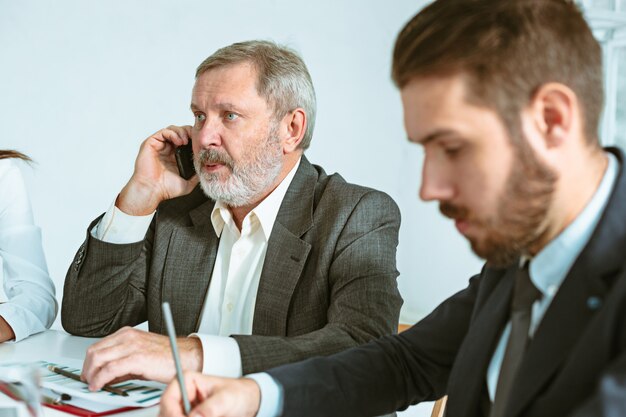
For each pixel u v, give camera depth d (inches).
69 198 177.6
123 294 73.2
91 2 174.4
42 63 176.4
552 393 32.6
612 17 137.6
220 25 173.9
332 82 173.6
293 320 65.9
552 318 33.8
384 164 172.1
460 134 32.5
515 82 31.9
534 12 32.5
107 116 175.9
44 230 177.6
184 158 73.6
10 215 79.1
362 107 172.6
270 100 67.9
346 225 66.2
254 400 43.1
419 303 169.9
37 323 72.1
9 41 176.2
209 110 68.2
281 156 69.4
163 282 72.7
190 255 72.9
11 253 77.7
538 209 32.7
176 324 71.8
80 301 72.1
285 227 68.4
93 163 176.7
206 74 68.7
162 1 173.8
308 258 67.0
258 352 53.7
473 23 32.4
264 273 67.2
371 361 48.7
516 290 37.9
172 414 41.3
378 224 66.9
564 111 32.1
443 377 49.1
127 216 72.9
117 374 49.9
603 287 32.9
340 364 47.9
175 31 174.2
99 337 72.8
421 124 33.4
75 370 55.7
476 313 42.4
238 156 67.6
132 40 174.6
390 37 168.9
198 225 73.8
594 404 27.7
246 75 67.5
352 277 63.6
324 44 173.0
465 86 32.2
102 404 48.1
